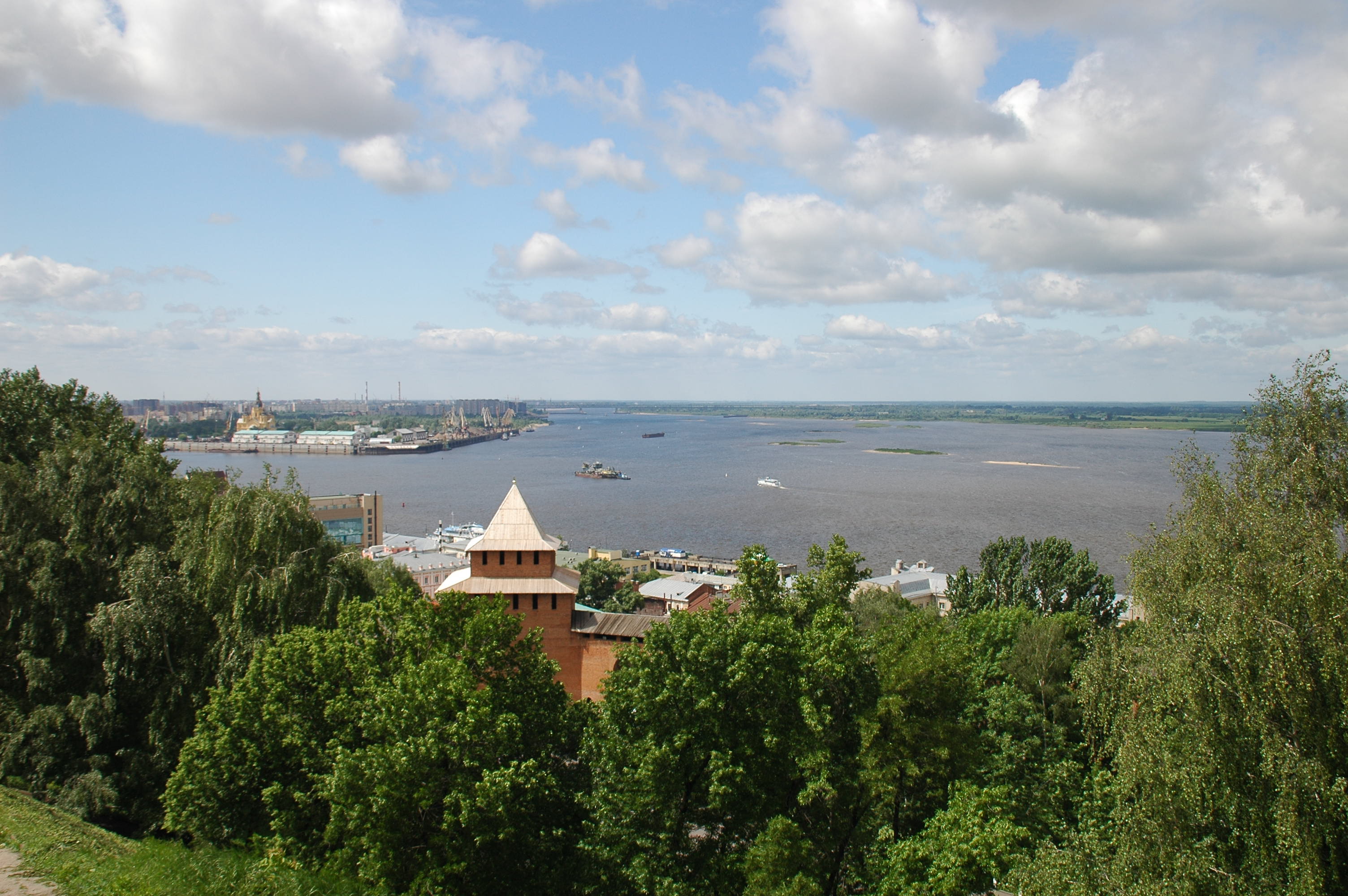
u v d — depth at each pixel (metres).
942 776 42.47
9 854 35.56
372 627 41.81
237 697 40.50
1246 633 30.55
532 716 39.31
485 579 65.50
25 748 50.31
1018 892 36.09
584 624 66.06
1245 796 30.33
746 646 39.84
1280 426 38.75
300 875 33.97
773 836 35.22
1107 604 94.62
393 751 34.34
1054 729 58.78
